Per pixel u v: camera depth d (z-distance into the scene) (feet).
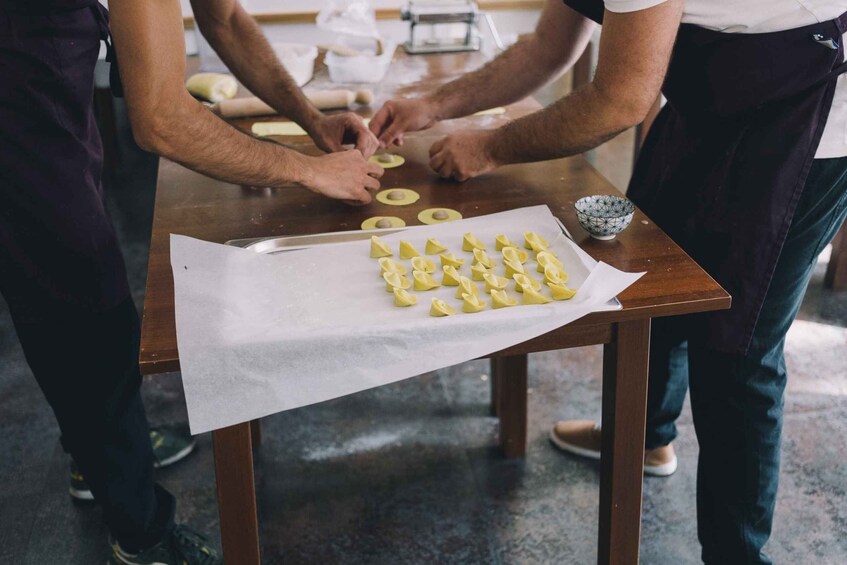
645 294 4.47
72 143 4.94
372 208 5.55
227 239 5.14
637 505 5.12
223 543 4.76
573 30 6.25
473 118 7.13
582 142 5.23
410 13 8.95
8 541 6.63
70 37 4.81
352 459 7.39
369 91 7.43
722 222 5.09
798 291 5.23
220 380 4.03
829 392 8.07
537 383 8.32
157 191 5.83
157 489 6.15
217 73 8.25
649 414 6.72
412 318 4.28
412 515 6.77
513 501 6.89
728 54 4.93
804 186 4.90
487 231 5.15
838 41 4.72
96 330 5.32
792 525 6.56
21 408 8.19
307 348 4.06
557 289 4.36
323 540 6.55
